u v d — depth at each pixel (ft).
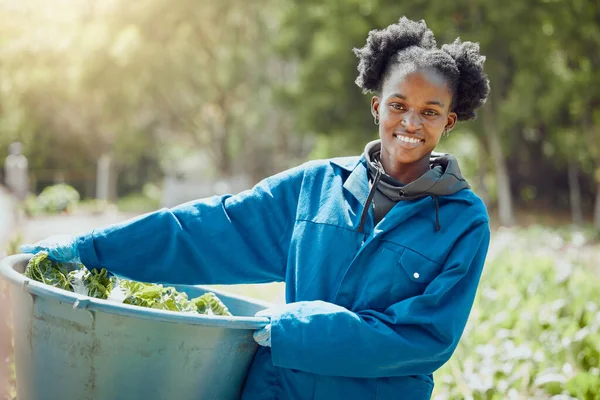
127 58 87.76
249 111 105.19
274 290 24.18
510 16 64.85
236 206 9.70
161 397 8.16
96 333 7.96
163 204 88.22
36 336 8.39
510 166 102.06
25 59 95.30
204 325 7.90
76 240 9.38
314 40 80.18
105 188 100.83
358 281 8.97
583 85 71.77
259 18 100.37
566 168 100.12
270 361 8.89
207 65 101.86
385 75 9.52
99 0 91.15
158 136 118.11
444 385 16.37
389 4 68.80
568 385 16.06
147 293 9.38
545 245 50.06
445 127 9.73
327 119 80.12
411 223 9.03
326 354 8.23
